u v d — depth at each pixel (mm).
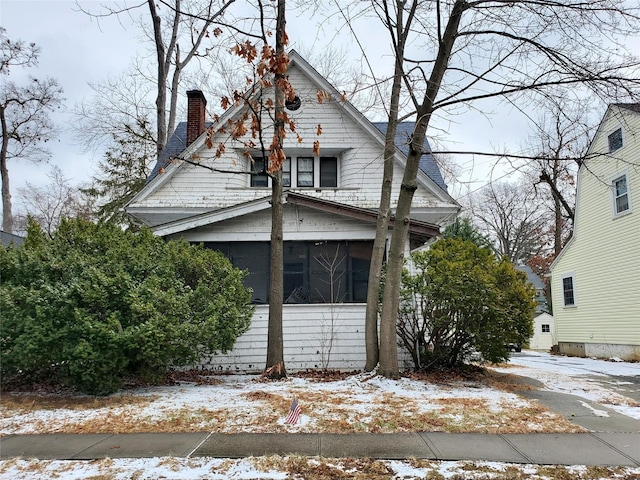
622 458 5059
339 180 14781
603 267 18453
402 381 8773
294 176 14820
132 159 24812
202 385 9000
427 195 14188
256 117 8414
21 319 7523
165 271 8430
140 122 24750
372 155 14461
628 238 16812
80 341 7387
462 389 8594
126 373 8320
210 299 8789
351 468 4730
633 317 16469
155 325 7414
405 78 9359
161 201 14023
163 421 6336
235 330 8883
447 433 5898
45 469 4715
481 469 4699
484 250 10414
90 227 9398
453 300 9305
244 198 14094
